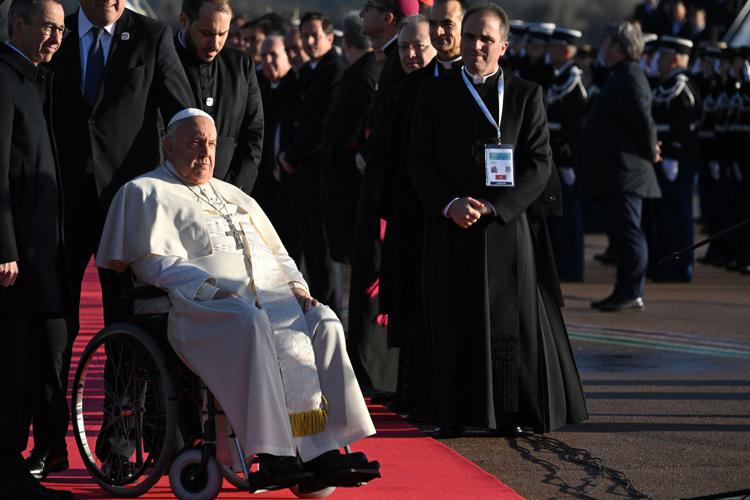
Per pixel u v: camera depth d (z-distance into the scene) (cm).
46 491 1914
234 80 2498
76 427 2000
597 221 7300
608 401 2730
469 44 2403
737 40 5662
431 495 1959
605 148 4122
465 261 2369
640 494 1981
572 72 4781
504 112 2398
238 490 1981
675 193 4938
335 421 1895
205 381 1830
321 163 3306
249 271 1970
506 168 2362
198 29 2395
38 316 1920
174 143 2003
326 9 9531
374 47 3067
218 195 2038
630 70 4116
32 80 1920
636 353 3347
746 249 5325
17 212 1897
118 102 2123
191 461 1875
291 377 1858
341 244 3281
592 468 2153
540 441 2372
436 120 2425
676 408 2653
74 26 2156
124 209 1966
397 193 2539
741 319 3969
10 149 1894
